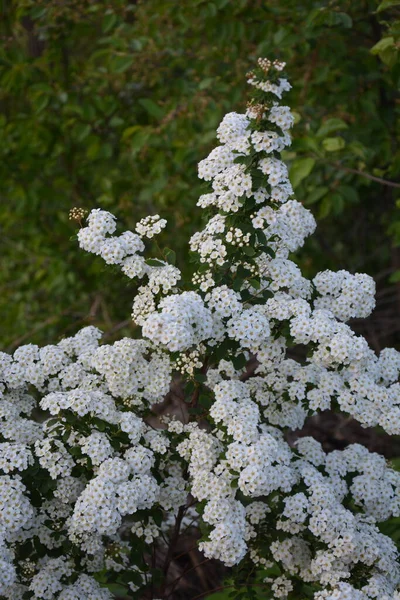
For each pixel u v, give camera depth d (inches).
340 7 215.5
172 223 279.1
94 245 128.8
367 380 128.3
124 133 234.1
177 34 256.8
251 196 125.1
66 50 285.4
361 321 282.5
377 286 304.0
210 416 128.5
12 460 118.6
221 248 124.8
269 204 126.9
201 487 120.3
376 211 286.8
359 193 253.4
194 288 130.0
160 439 127.5
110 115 272.4
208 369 141.2
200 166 130.4
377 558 125.2
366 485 131.6
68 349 138.3
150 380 126.0
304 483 126.4
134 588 141.8
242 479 113.3
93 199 300.0
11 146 279.9
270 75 123.4
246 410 120.6
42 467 122.6
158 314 113.4
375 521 132.8
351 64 235.5
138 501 117.5
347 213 299.1
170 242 281.4
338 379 129.6
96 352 126.9
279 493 124.9
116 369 124.3
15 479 118.6
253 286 126.3
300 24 229.6
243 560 138.4
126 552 137.2
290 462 130.3
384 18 229.3
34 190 287.3
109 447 120.6
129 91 277.6
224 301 121.5
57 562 126.6
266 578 139.6
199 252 132.3
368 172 233.5
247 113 130.2
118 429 126.6
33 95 255.0
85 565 134.6
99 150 267.9
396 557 130.3
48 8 246.8
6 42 271.4
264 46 221.9
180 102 239.1
